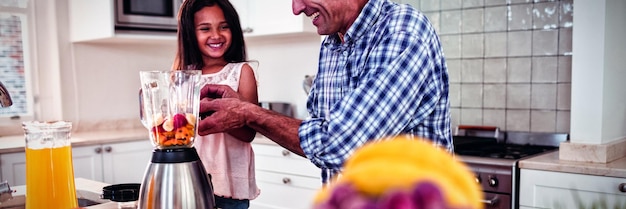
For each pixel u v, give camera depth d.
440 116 1.25
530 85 2.75
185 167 1.10
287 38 3.53
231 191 1.57
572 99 2.28
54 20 3.46
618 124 2.41
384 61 1.13
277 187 3.02
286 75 3.56
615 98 2.35
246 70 1.61
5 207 1.37
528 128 2.78
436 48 1.19
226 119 1.21
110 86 3.75
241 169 1.58
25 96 3.43
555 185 2.15
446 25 3.00
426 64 1.14
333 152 1.09
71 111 3.56
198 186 1.11
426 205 0.30
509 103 2.82
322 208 0.32
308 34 3.24
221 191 1.56
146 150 3.39
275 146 3.01
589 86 2.22
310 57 3.42
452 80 3.02
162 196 1.08
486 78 2.89
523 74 2.77
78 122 3.58
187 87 1.11
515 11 2.76
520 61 2.77
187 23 1.61
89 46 3.62
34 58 3.45
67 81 3.53
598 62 2.19
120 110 3.81
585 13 2.23
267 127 1.19
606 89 2.23
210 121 1.20
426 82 1.15
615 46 2.33
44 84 3.49
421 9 3.08
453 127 3.02
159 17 3.34
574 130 2.28
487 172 2.29
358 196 0.32
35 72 3.46
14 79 3.38
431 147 0.38
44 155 1.21
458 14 2.95
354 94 1.10
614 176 2.01
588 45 2.22
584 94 2.24
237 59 1.69
